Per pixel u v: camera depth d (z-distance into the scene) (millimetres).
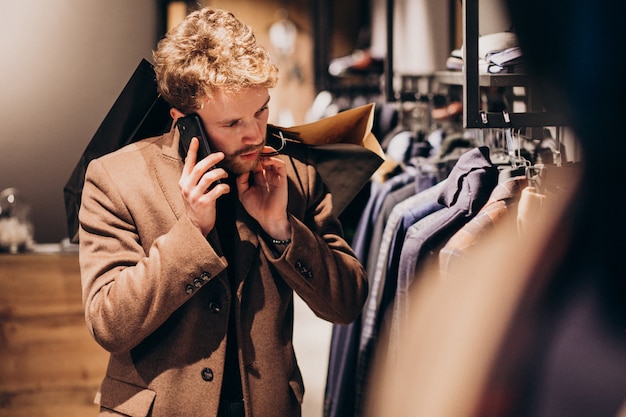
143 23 3822
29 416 3043
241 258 1685
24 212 3111
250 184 1735
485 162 1931
